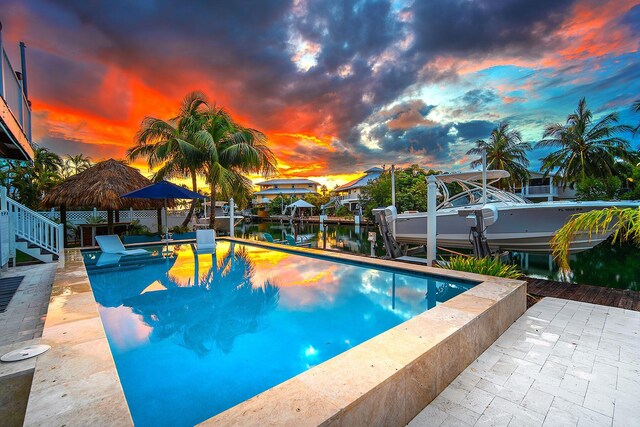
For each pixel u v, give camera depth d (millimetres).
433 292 5086
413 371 1971
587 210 7223
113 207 10078
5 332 3092
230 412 1467
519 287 3834
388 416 1775
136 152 13711
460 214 7508
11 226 6215
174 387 2510
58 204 10055
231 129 13625
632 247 13000
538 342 3080
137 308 4453
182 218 16609
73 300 3498
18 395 1809
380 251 12977
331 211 40469
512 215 7984
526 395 2193
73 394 1599
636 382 2338
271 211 42094
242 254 8961
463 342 2537
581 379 2389
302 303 4609
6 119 4242
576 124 22391
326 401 1547
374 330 3652
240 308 4426
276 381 2609
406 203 22625
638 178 19234
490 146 26172
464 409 2045
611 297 4715
